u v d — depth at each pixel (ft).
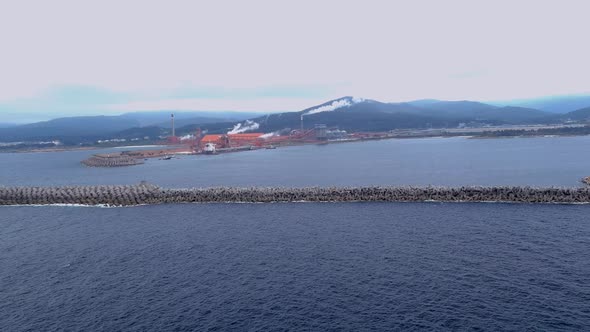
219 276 219.20
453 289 194.59
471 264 222.48
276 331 165.37
